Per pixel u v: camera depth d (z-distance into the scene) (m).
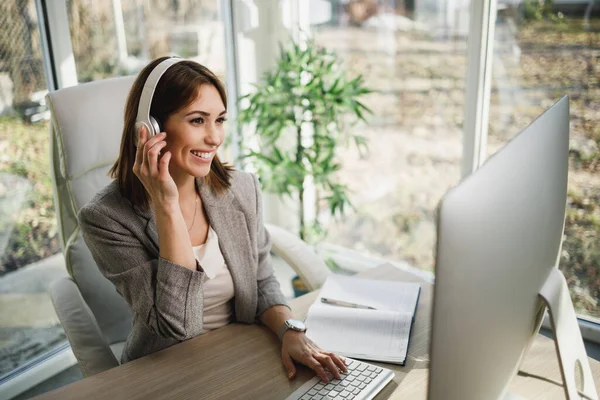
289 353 1.20
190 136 1.26
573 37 1.91
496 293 0.71
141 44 2.40
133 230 1.30
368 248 2.84
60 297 1.52
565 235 2.12
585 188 2.02
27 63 2.02
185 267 1.25
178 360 1.20
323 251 2.99
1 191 2.02
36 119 2.09
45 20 2.04
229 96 2.88
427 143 2.46
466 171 2.30
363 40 2.54
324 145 2.61
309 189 2.97
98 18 2.20
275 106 2.52
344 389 1.08
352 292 1.42
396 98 2.51
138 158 1.25
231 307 1.46
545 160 0.85
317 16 2.67
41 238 2.18
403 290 1.42
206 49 2.71
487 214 0.67
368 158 2.70
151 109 1.26
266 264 1.52
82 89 1.62
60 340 2.31
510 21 2.04
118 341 1.70
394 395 1.08
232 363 1.19
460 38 2.22
